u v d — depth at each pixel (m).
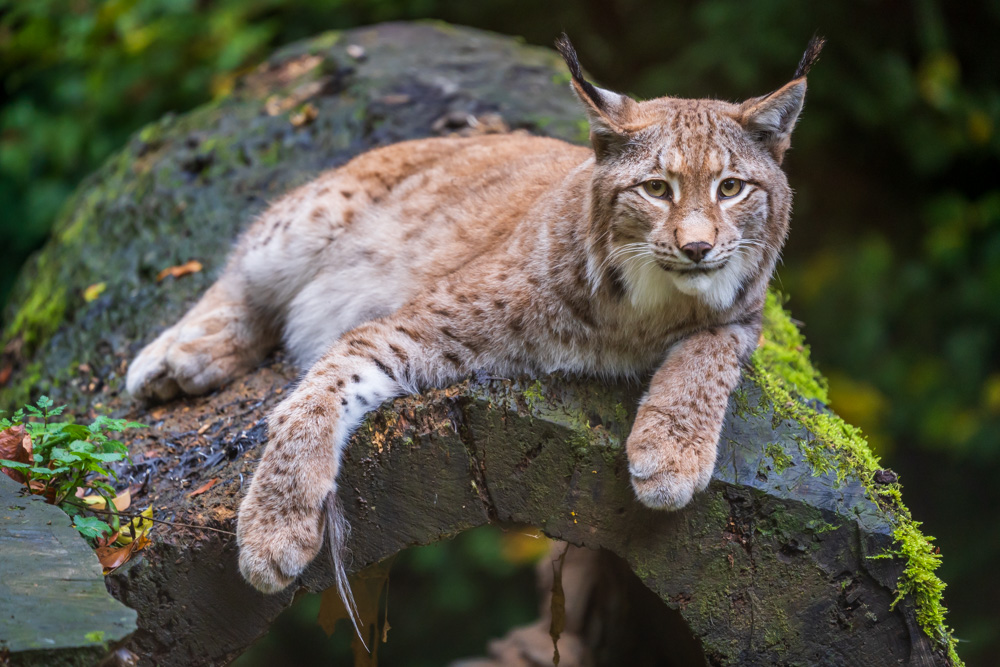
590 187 5.22
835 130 13.57
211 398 6.36
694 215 4.82
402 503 5.06
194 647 4.91
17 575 3.92
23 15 12.52
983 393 13.00
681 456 4.81
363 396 5.10
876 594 4.88
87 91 11.91
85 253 8.20
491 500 5.08
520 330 5.33
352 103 8.89
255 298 6.70
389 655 13.03
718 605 4.98
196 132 8.92
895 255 14.18
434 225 6.26
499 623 12.93
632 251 5.02
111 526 4.97
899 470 13.40
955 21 13.85
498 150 6.88
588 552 8.23
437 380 5.34
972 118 13.17
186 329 6.45
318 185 6.83
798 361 6.87
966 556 12.77
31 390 7.21
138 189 8.55
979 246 13.66
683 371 5.09
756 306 5.45
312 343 6.56
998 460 13.12
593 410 5.15
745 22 12.31
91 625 3.71
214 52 11.86
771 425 5.18
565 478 5.04
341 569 4.80
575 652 8.39
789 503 4.89
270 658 12.70
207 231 7.99
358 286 6.40
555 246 5.34
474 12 13.64
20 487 4.46
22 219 12.36
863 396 12.58
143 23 11.98
